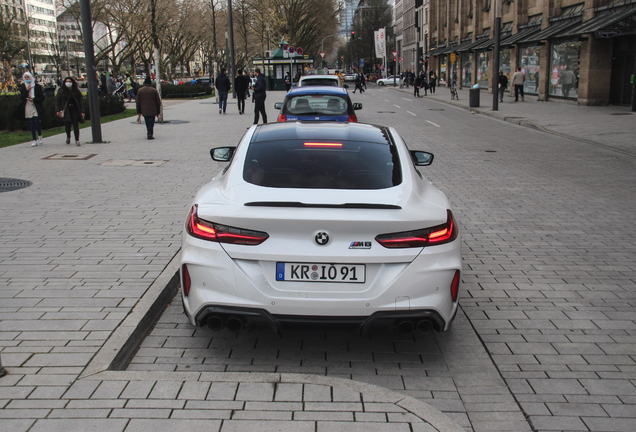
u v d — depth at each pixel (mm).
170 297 4633
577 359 3654
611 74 25156
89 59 13641
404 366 3570
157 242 5824
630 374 3453
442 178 10086
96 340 3586
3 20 57812
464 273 5289
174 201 7777
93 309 4090
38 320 3889
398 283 3250
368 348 3818
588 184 9508
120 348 3486
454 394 3229
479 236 6512
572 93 27141
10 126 17188
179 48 75000
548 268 5430
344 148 4117
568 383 3342
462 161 12023
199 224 3400
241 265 3291
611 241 6312
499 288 4910
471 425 2914
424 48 71500
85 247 5629
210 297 3303
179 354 3664
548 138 15891
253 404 2830
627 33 21766
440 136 16469
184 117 22344
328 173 3748
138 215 6969
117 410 2760
